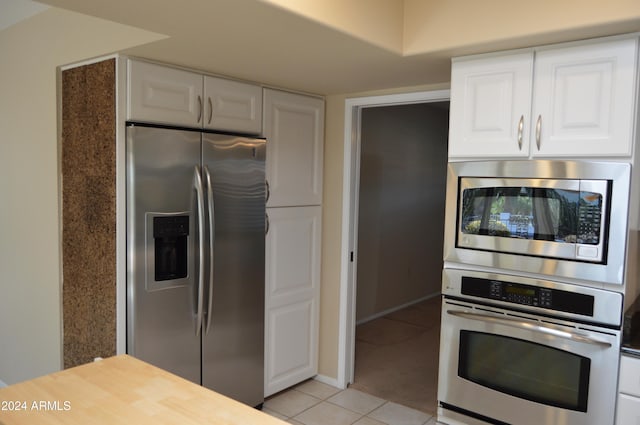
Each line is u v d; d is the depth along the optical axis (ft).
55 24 8.95
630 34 6.50
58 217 9.31
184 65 8.61
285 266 11.05
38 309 10.06
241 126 9.79
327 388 11.81
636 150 6.66
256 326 10.27
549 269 7.12
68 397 4.50
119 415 4.17
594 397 6.86
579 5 6.33
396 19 7.64
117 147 7.98
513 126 7.42
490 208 7.63
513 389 7.60
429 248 20.94
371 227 17.38
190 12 5.88
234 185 9.54
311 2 6.15
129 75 7.96
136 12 5.91
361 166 16.62
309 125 11.34
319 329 12.14
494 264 7.64
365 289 17.40
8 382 11.30
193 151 8.81
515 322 7.46
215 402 4.44
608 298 6.70
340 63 8.37
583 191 6.78
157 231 8.36
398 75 9.25
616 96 6.61
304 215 11.41
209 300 9.14
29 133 9.90
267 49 7.53
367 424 10.07
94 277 8.62
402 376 12.63
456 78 7.89
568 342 7.02
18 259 10.54
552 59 7.06
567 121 6.98
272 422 4.10
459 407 8.23
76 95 8.72
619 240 6.57
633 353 6.57
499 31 6.95
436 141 20.79
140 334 8.28
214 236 9.25
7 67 10.44
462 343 8.11
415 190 19.65
